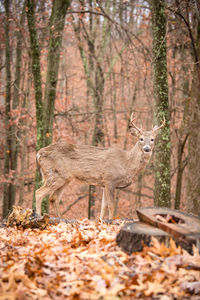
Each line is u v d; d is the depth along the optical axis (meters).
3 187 14.49
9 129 13.88
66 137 14.93
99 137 13.86
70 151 7.91
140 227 3.80
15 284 2.95
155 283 2.94
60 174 7.89
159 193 8.32
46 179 7.96
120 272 3.20
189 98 10.62
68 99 15.16
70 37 15.21
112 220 6.16
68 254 3.90
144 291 2.83
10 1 12.88
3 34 14.57
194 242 3.38
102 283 3.01
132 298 2.83
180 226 3.59
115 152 7.88
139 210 4.07
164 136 8.33
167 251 3.34
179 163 11.30
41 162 7.97
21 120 13.84
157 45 8.29
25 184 16.30
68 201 17.42
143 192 19.02
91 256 3.64
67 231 5.28
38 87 9.71
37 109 9.75
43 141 9.69
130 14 14.34
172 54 14.02
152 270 3.14
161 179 8.30
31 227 5.57
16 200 17.45
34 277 3.24
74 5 14.70
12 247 4.40
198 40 9.79
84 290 2.93
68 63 19.72
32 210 5.72
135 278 2.97
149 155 7.61
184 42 11.22
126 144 15.92
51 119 9.81
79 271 3.36
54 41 9.73
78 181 8.02
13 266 3.33
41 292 2.92
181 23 10.51
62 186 8.12
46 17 13.12
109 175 7.75
